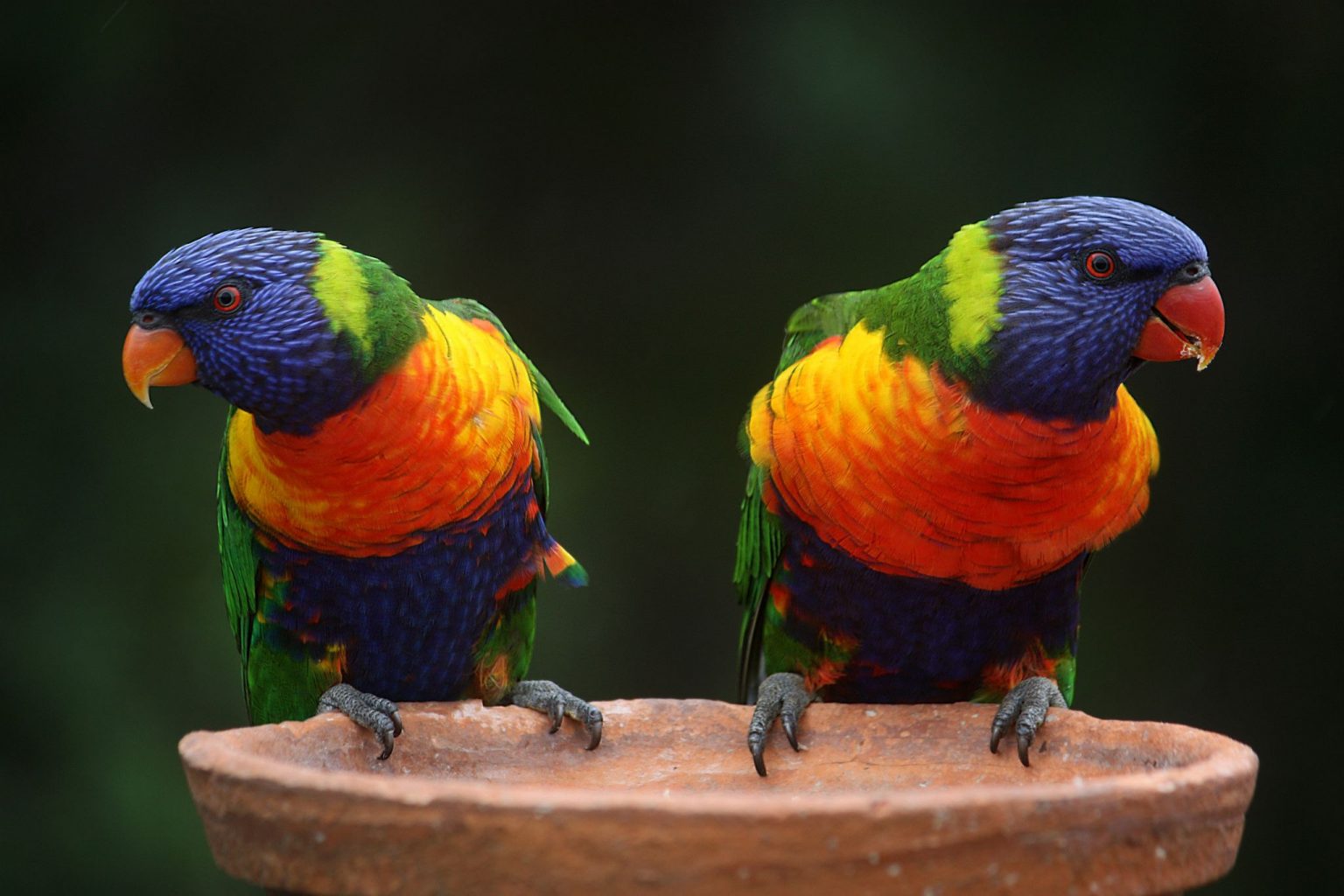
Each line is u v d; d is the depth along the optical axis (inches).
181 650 425.7
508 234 474.0
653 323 480.4
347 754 195.9
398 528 225.3
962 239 218.8
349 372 210.8
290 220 452.8
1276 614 455.8
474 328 240.7
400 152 464.1
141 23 435.5
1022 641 241.6
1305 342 451.8
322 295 211.3
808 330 249.9
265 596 243.3
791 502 232.7
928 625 237.8
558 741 211.5
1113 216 211.6
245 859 145.0
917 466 214.8
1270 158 448.1
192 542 431.5
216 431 438.3
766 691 225.5
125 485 431.5
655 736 214.5
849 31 452.4
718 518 482.0
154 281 210.4
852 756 211.0
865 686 252.7
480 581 237.6
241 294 210.2
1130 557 465.7
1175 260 209.3
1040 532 221.5
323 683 244.7
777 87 459.5
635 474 480.4
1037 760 200.7
